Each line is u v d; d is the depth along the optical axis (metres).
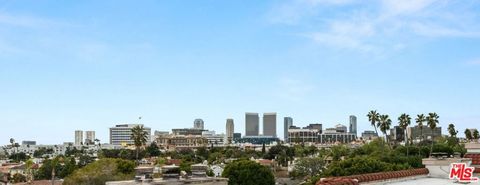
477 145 49.66
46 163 197.62
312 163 170.38
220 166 190.62
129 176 91.50
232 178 109.50
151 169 26.80
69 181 90.88
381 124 187.12
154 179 25.53
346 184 28.30
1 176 182.75
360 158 89.81
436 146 133.25
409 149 137.12
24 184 145.00
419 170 38.78
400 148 143.88
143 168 26.70
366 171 80.62
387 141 191.75
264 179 111.06
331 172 86.56
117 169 96.62
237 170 110.31
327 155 198.12
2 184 165.00
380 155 113.50
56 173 186.38
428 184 34.88
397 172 36.44
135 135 177.88
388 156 104.44
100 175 90.00
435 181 36.84
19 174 192.88
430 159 40.47
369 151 160.00
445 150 129.38
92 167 92.44
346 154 182.62
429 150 133.75
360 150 169.25
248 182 108.88
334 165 91.38
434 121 177.62
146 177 26.02
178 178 26.56
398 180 36.00
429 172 39.72
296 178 183.25
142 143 178.62
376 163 82.62
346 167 85.88
